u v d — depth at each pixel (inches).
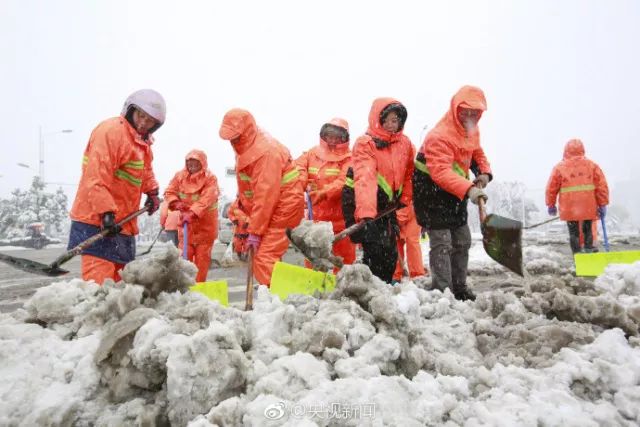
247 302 136.3
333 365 84.8
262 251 160.4
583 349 90.7
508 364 92.2
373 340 89.3
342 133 226.8
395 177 165.6
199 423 67.9
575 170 308.7
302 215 167.3
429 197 160.9
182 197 249.1
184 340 77.4
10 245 1302.9
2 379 77.6
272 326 94.5
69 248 143.9
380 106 161.0
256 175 157.0
